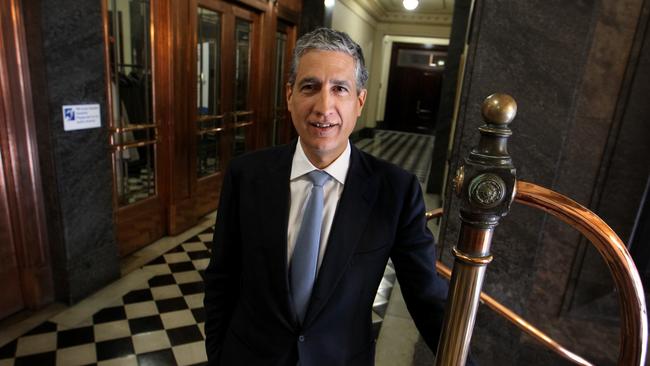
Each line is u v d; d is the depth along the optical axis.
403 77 13.88
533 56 1.55
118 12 2.80
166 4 3.21
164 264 3.24
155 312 2.63
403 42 13.58
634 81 1.72
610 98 1.78
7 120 2.19
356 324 0.94
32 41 2.15
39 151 2.33
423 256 0.91
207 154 4.23
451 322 0.70
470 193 0.63
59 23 2.19
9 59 2.13
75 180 2.47
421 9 10.80
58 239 2.47
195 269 3.20
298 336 0.90
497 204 0.62
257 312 0.95
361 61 0.86
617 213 1.89
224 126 4.38
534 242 1.72
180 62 3.45
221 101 4.25
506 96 0.60
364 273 0.90
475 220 0.64
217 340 1.10
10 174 2.28
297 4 5.43
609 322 2.04
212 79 4.06
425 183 6.99
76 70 2.35
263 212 0.93
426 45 13.43
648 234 1.88
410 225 0.92
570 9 1.47
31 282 2.46
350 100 0.84
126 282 2.94
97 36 2.45
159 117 3.37
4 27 2.09
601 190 1.88
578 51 1.50
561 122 1.57
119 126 2.95
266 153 1.02
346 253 0.88
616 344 2.04
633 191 1.84
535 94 1.58
